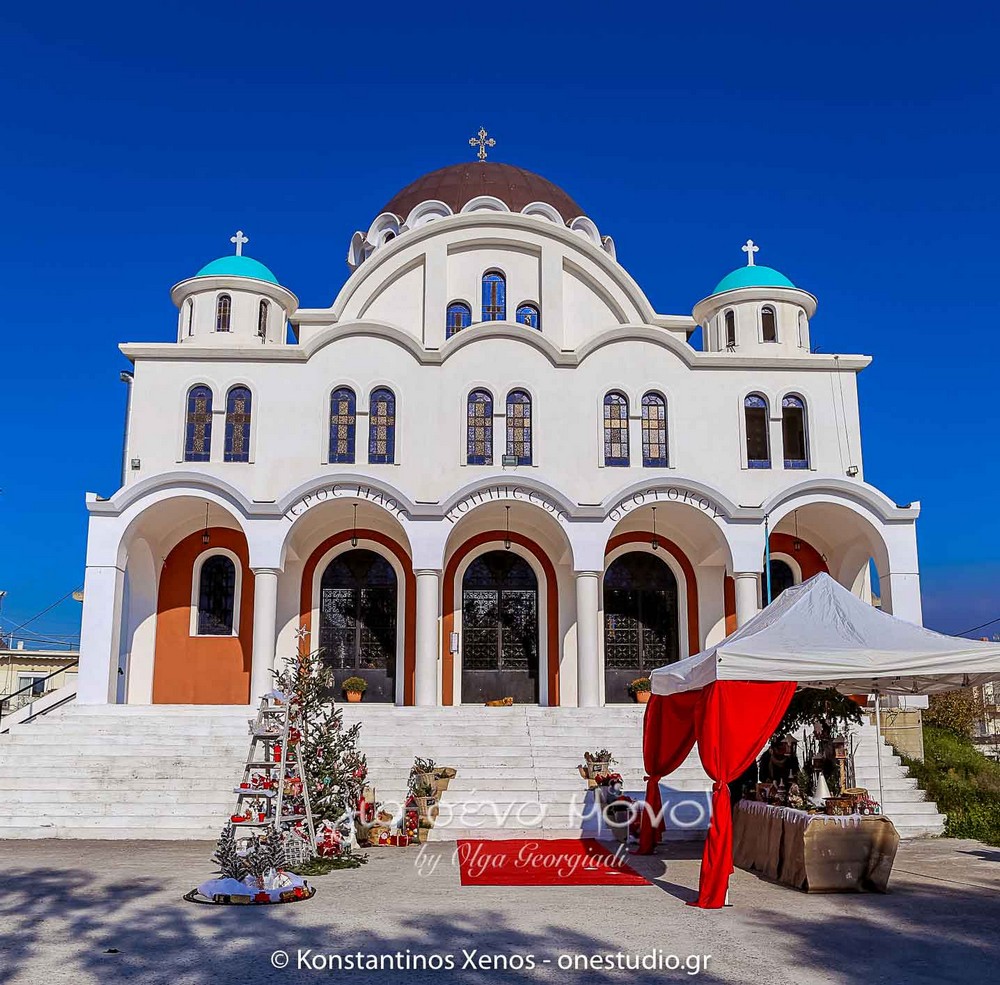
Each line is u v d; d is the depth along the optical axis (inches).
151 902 415.2
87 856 543.8
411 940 351.9
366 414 944.9
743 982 304.0
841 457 965.8
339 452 942.4
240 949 337.7
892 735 824.9
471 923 380.2
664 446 962.7
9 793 663.1
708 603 1011.3
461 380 954.7
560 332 1019.9
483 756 727.7
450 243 1034.1
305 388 948.0
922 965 325.1
